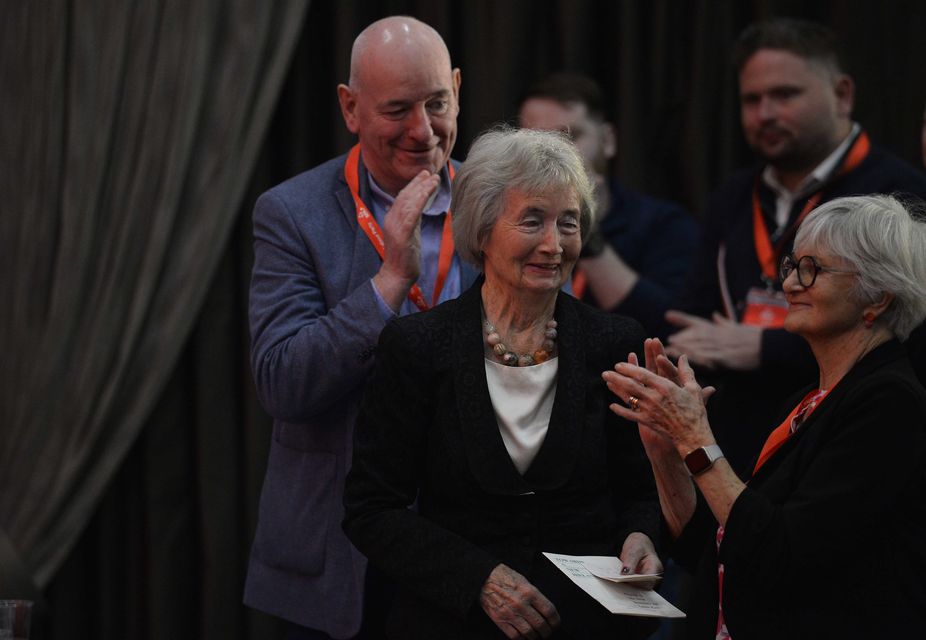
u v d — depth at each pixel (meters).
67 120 10.95
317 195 6.71
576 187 5.51
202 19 10.74
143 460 11.12
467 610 5.23
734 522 5.13
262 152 10.97
